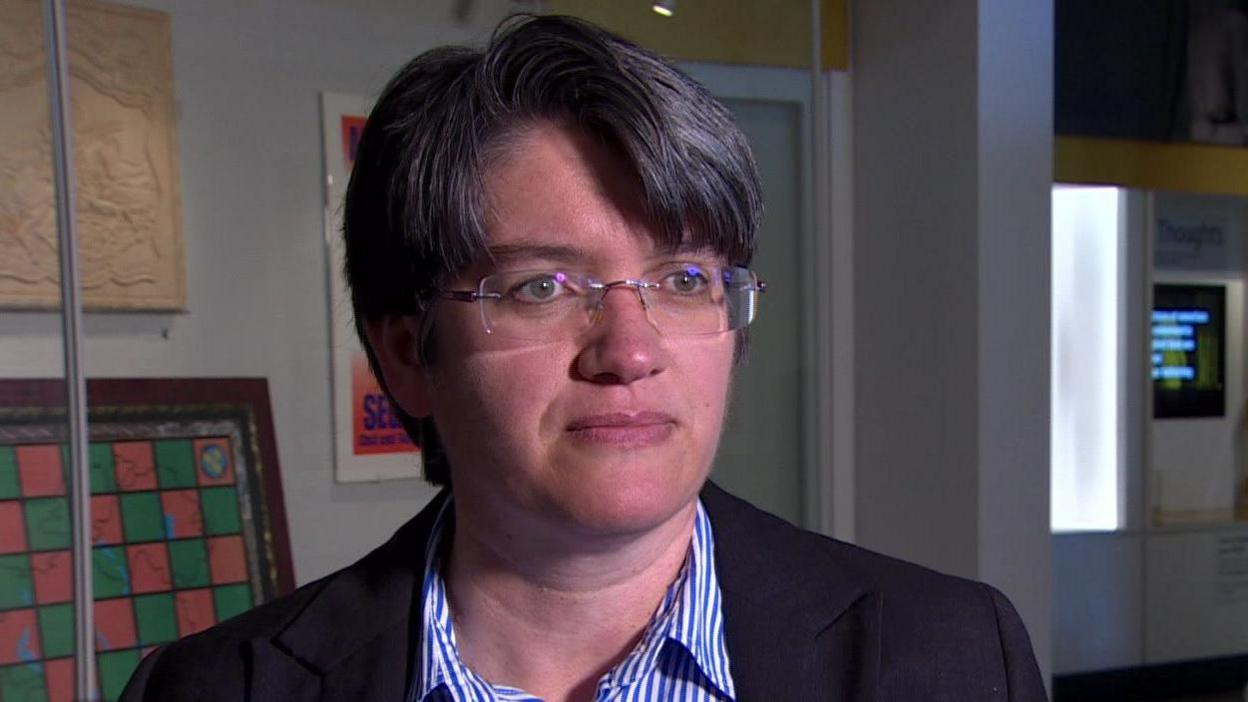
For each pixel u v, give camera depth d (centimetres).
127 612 155
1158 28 287
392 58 183
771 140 227
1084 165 282
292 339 174
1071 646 346
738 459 229
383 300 84
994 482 213
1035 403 217
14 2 145
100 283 156
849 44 239
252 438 169
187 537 162
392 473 184
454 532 89
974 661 81
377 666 83
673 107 71
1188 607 356
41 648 145
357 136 180
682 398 72
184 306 164
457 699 78
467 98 73
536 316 71
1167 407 355
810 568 86
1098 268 348
